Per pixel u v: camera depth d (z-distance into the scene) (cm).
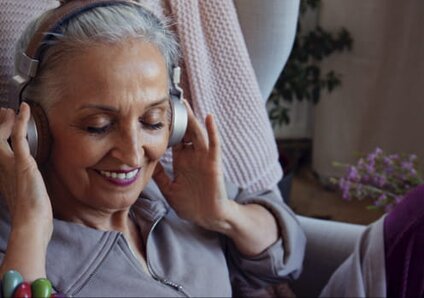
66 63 77
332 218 179
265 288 121
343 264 116
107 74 77
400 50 152
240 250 110
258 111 121
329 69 194
